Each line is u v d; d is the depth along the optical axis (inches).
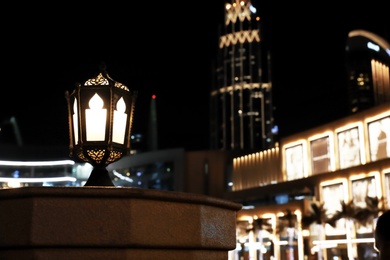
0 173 4055.1
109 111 197.2
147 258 171.0
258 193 3292.3
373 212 2201.0
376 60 5821.9
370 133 2566.4
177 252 178.1
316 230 2647.6
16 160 4220.0
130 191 170.4
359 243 2421.3
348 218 2295.8
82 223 166.9
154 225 173.3
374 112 2556.6
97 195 168.7
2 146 4175.7
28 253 164.2
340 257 2502.5
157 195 174.6
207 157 4020.7
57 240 164.4
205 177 3983.8
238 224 3078.2
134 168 4352.9
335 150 2797.7
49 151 4276.6
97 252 166.6
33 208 165.8
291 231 2701.8
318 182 2790.4
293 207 2738.7
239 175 3703.3
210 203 191.6
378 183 2395.4
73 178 4077.3
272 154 3405.5
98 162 199.8
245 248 3134.8
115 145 199.3
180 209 180.9
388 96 5935.0
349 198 2561.5
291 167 3142.2
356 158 2637.8
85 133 196.2
